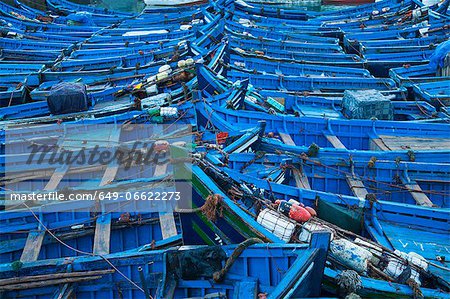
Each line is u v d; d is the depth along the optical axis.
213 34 22.80
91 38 26.42
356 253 8.94
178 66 19.44
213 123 14.80
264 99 18.22
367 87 20.88
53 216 11.86
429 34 26.72
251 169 13.27
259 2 38.66
